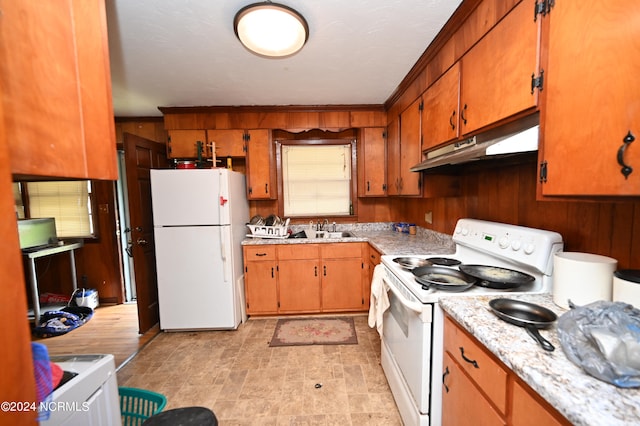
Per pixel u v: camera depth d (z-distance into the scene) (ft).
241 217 9.60
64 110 1.76
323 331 8.42
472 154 3.76
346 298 9.43
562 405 1.83
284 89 8.02
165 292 8.42
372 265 8.70
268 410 5.35
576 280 3.08
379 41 5.54
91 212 10.93
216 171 8.25
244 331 8.57
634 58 2.06
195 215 8.30
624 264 3.09
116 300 11.18
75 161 1.85
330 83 7.65
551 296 3.62
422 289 4.09
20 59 1.48
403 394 4.71
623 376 1.90
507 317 2.90
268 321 9.25
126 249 10.98
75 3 1.85
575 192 2.61
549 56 2.87
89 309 9.89
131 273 11.53
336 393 5.76
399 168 8.32
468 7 4.33
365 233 10.38
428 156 6.34
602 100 2.31
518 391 2.37
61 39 1.74
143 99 8.63
